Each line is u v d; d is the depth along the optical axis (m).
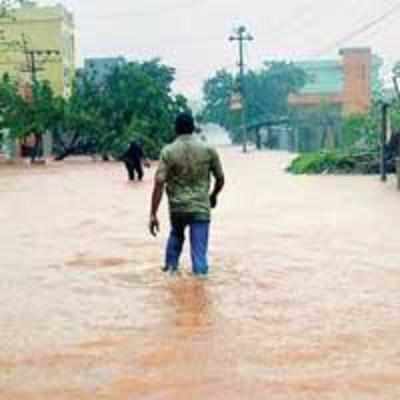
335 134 71.94
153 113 56.16
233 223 15.67
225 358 6.30
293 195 22.61
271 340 6.82
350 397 5.35
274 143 85.81
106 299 8.67
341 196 22.03
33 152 53.41
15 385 5.72
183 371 5.98
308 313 7.83
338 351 6.46
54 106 54.00
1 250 12.42
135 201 21.30
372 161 34.16
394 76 50.03
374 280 9.53
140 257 11.56
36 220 16.73
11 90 53.69
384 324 7.35
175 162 10.05
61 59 76.44
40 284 9.62
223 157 59.16
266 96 96.81
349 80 74.81
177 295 8.81
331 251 11.88
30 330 7.32
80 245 12.89
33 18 76.12
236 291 8.98
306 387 5.57
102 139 56.53
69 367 6.13
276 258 11.30
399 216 16.61
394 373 5.86
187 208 10.08
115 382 5.75
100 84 58.78
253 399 5.34
